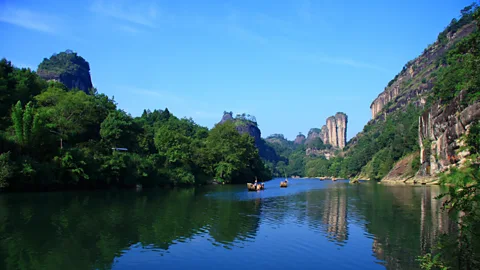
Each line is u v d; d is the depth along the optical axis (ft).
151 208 133.28
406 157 402.72
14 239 80.07
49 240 79.77
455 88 272.51
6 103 219.20
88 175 204.54
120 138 266.57
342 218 113.91
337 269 62.80
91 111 257.14
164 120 526.16
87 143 237.25
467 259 46.44
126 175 234.79
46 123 209.36
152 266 63.77
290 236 87.15
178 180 283.79
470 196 42.88
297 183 422.41
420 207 139.85
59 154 194.18
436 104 298.15
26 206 129.08
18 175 167.53
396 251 73.36
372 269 62.64
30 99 244.22
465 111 222.69
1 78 221.46
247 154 396.37
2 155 163.53
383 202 161.38
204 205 148.25
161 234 87.86
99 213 117.60
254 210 133.49
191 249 74.69
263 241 81.87
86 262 65.36
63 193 180.55
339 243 80.12
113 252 71.82
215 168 349.00
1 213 112.88
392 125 581.53
